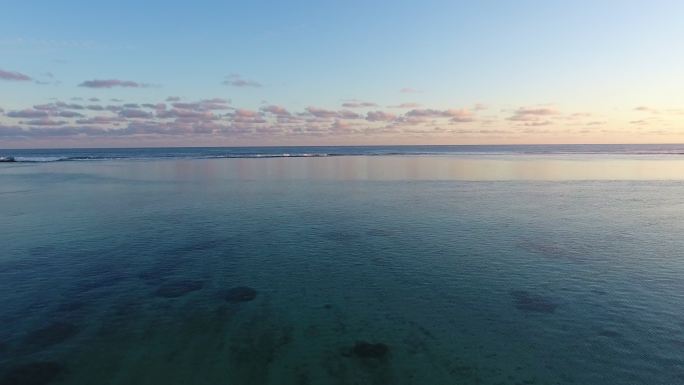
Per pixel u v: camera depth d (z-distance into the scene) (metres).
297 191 41.56
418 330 12.24
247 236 23.09
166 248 20.78
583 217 27.58
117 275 16.95
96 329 12.30
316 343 11.55
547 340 11.56
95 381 9.72
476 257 18.91
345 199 36.16
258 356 10.88
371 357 10.84
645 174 57.78
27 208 31.39
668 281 15.69
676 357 10.60
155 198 36.69
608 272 16.73
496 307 13.68
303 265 18.11
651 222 25.86
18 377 9.84
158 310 13.62
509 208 31.14
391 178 55.09
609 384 9.58
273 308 13.80
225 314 13.35
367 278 16.47
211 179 53.59
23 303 14.12
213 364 10.47
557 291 14.91
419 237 22.61
